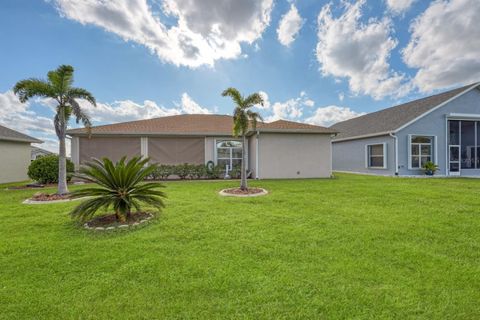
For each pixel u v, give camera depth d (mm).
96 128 15586
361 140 20578
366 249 4098
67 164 13438
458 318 2463
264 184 12367
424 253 3938
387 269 3420
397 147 17219
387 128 17906
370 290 2910
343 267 3467
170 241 4477
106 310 2580
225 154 16750
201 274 3281
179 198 8516
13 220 5867
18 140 15711
